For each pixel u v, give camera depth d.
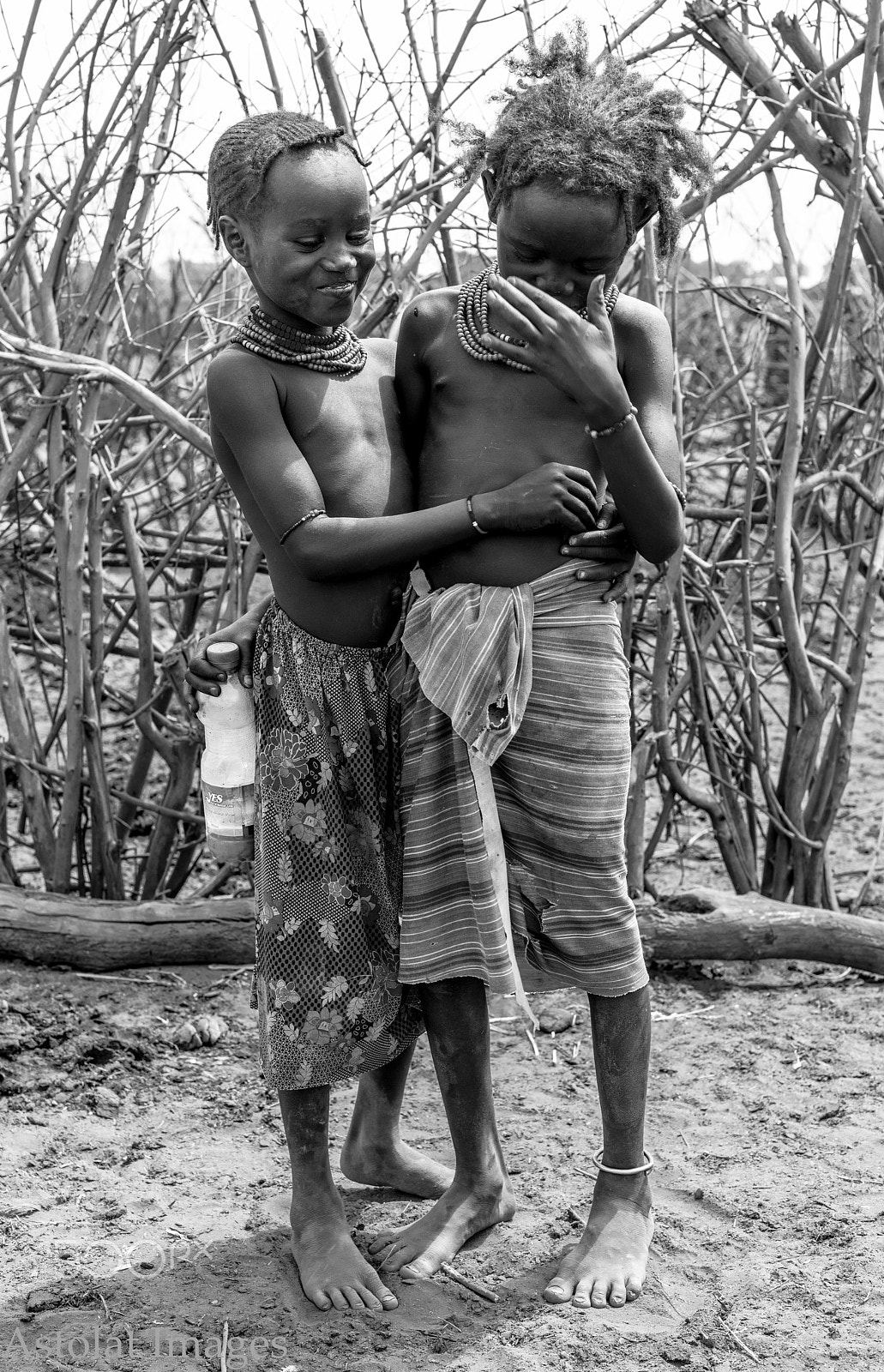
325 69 3.37
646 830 4.52
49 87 3.57
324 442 2.13
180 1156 2.69
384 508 2.16
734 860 3.78
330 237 2.02
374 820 2.25
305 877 2.24
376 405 2.20
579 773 2.19
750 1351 2.09
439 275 4.01
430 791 2.22
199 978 3.47
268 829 2.26
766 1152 2.67
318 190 1.99
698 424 4.02
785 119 3.40
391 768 2.29
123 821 3.87
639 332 2.20
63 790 3.66
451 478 2.16
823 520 3.96
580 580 2.17
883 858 4.25
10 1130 2.77
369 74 3.59
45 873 3.72
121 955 3.46
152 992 3.39
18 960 3.48
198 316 3.93
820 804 3.76
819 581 5.86
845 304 3.70
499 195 2.12
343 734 2.22
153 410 3.32
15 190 3.62
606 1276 2.23
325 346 2.16
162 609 5.32
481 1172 2.39
